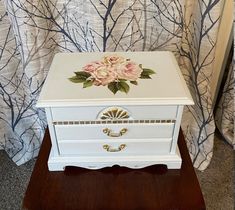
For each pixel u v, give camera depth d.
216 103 1.27
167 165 0.73
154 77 0.69
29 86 0.98
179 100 0.62
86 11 0.86
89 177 0.72
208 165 1.20
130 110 0.63
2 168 1.21
